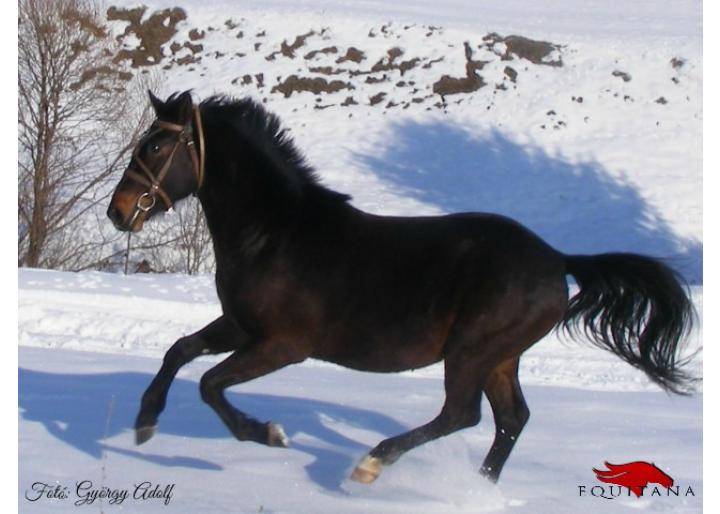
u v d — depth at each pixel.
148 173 7.23
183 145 7.26
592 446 8.59
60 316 14.41
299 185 7.30
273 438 6.88
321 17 35.31
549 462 8.03
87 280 16.95
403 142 31.41
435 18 37.38
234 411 6.96
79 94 23.20
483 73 33.91
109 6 34.66
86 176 23.42
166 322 14.66
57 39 22.55
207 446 7.97
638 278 7.20
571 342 14.58
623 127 32.19
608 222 28.19
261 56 33.84
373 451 6.84
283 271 7.05
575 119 32.47
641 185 29.69
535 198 29.19
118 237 22.80
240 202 7.19
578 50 35.00
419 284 7.01
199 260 21.91
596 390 11.94
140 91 26.59
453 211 28.36
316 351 7.18
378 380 11.62
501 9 41.56
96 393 9.61
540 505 6.91
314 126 31.91
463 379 6.95
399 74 33.75
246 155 7.24
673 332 7.23
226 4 36.47
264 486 7.01
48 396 9.35
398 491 7.06
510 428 7.32
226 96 7.74
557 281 7.06
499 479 7.51
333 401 9.99
